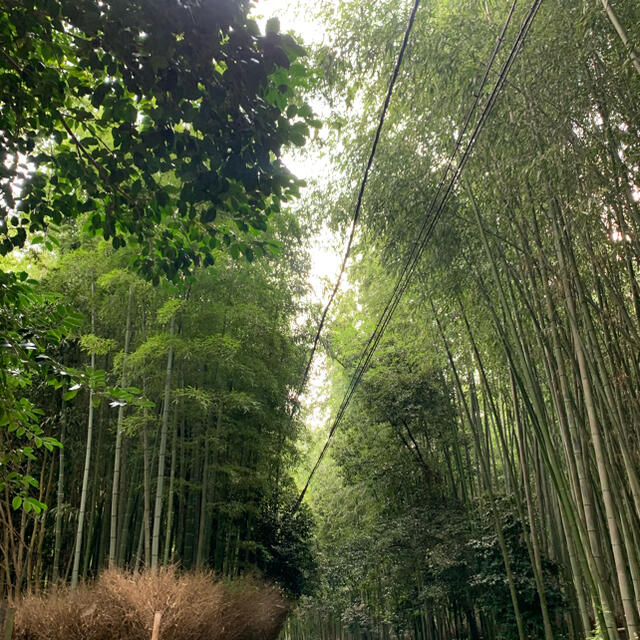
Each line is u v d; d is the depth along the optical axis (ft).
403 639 39.29
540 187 14.06
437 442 30.83
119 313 22.68
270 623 26.96
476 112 15.56
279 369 27.45
